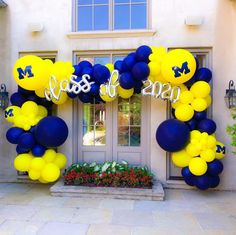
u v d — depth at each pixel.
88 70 4.43
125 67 4.29
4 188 4.91
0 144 5.32
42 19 5.17
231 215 3.72
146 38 4.93
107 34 4.98
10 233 3.16
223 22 4.80
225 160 4.84
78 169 4.78
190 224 3.43
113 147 5.15
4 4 5.18
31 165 4.41
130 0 5.07
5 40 5.28
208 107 4.88
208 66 4.91
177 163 4.50
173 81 4.14
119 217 3.62
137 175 4.59
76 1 5.19
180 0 4.87
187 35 4.85
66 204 4.08
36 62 4.29
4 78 5.28
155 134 4.90
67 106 5.10
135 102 5.10
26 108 4.59
